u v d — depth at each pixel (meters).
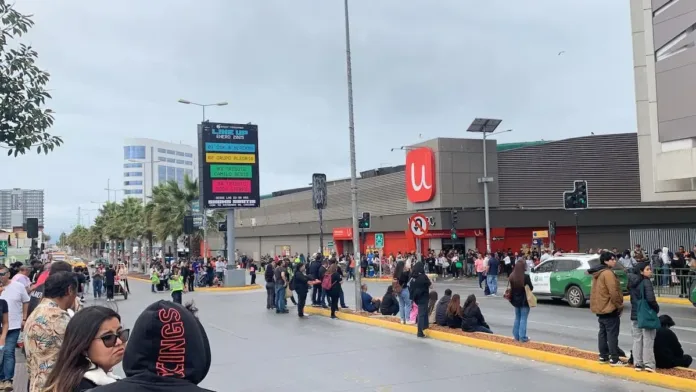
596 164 42.97
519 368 9.98
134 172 153.00
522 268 11.97
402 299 15.43
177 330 2.22
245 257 62.47
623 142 43.38
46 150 6.57
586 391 8.34
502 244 40.44
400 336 13.93
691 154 22.11
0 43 6.31
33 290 9.01
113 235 70.62
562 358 10.18
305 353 11.92
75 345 2.78
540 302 21.78
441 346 12.35
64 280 4.46
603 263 9.61
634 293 9.05
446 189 39.09
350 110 19.08
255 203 33.44
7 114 6.21
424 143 40.81
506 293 12.17
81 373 2.77
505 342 11.82
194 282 36.03
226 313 20.14
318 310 19.44
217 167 32.59
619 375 9.20
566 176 42.34
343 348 12.41
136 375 2.16
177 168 164.00
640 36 25.36
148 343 2.19
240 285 34.47
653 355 9.01
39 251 40.50
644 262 9.08
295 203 61.59
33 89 6.46
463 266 37.12
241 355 11.90
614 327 9.48
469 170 39.78
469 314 13.54
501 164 41.00
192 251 47.72
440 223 38.78
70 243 161.50
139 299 27.84
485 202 36.69
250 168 33.41
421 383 9.02
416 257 36.91
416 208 41.34
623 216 42.75
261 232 69.88
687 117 22.52
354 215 18.69
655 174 23.98
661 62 23.61
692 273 20.86
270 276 21.36
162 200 43.75
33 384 4.08
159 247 76.31
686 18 22.61
